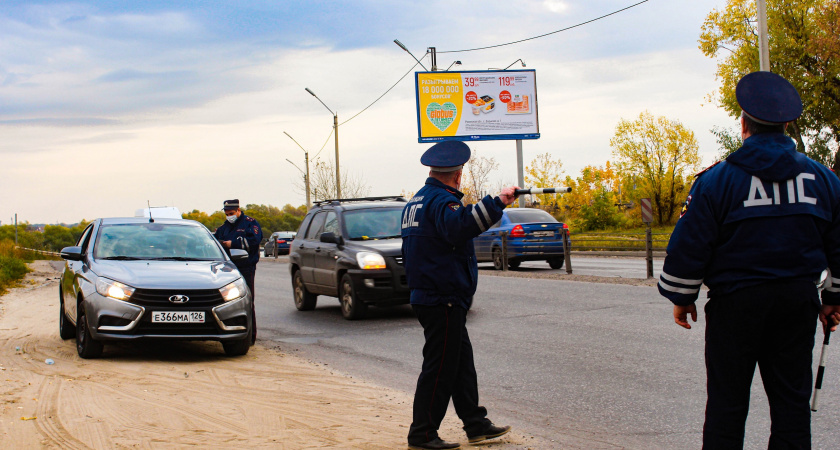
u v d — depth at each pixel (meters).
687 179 45.16
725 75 40.47
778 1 37.75
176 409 5.83
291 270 14.51
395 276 11.72
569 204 50.28
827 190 3.38
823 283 3.44
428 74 37.69
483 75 38.03
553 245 20.91
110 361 8.30
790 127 39.31
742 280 3.32
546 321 10.66
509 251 20.94
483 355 8.48
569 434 5.29
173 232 9.95
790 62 38.28
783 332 3.35
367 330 11.03
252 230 10.23
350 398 6.45
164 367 7.91
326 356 8.94
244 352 8.86
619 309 11.34
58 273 28.73
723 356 3.41
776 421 3.38
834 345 7.73
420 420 4.78
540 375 7.32
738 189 3.35
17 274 24.77
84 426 5.25
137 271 8.55
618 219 41.38
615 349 8.37
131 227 9.93
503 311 11.95
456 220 4.47
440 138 37.75
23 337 10.48
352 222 12.88
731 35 39.59
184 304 8.23
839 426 5.25
